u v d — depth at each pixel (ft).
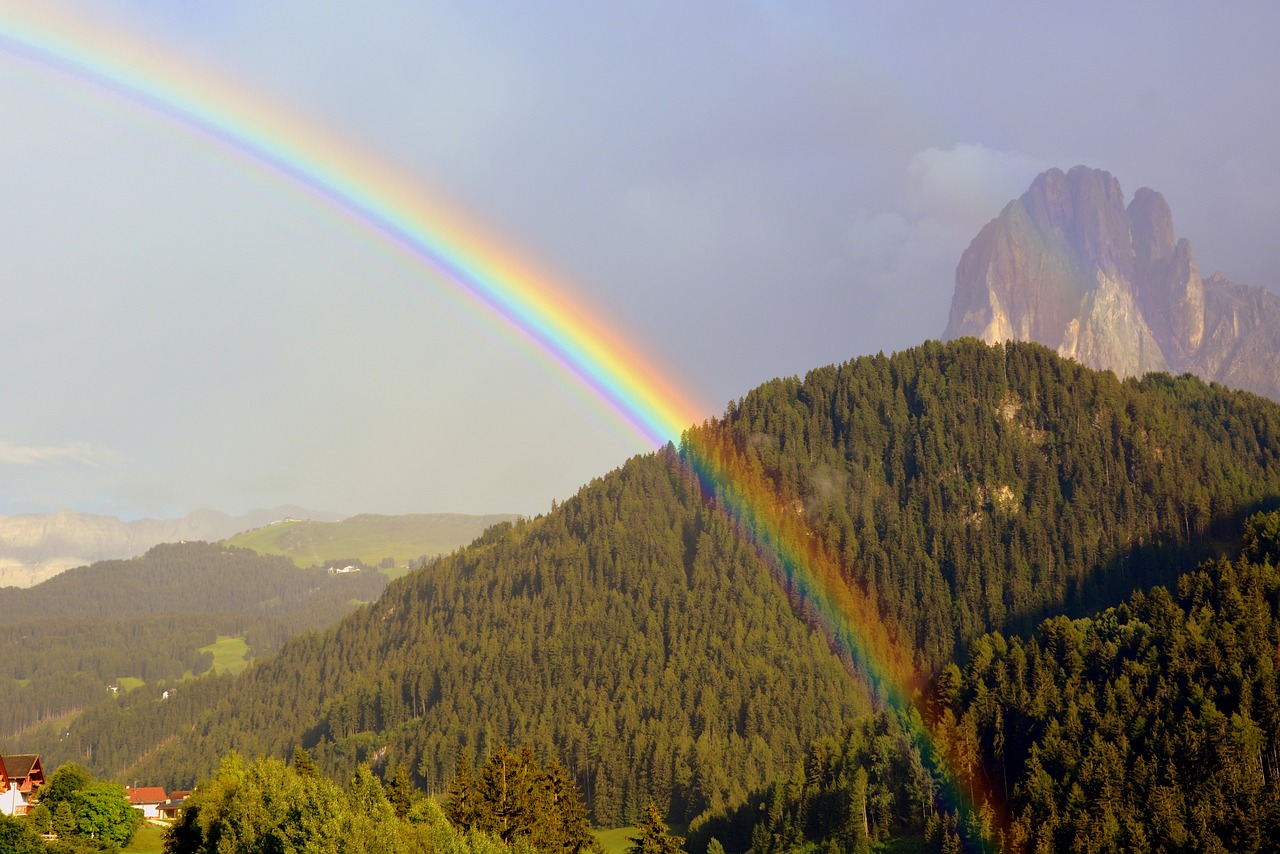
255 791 444.96
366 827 414.62
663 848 533.14
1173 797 548.72
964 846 606.55
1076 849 546.67
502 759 521.24
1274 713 587.27
